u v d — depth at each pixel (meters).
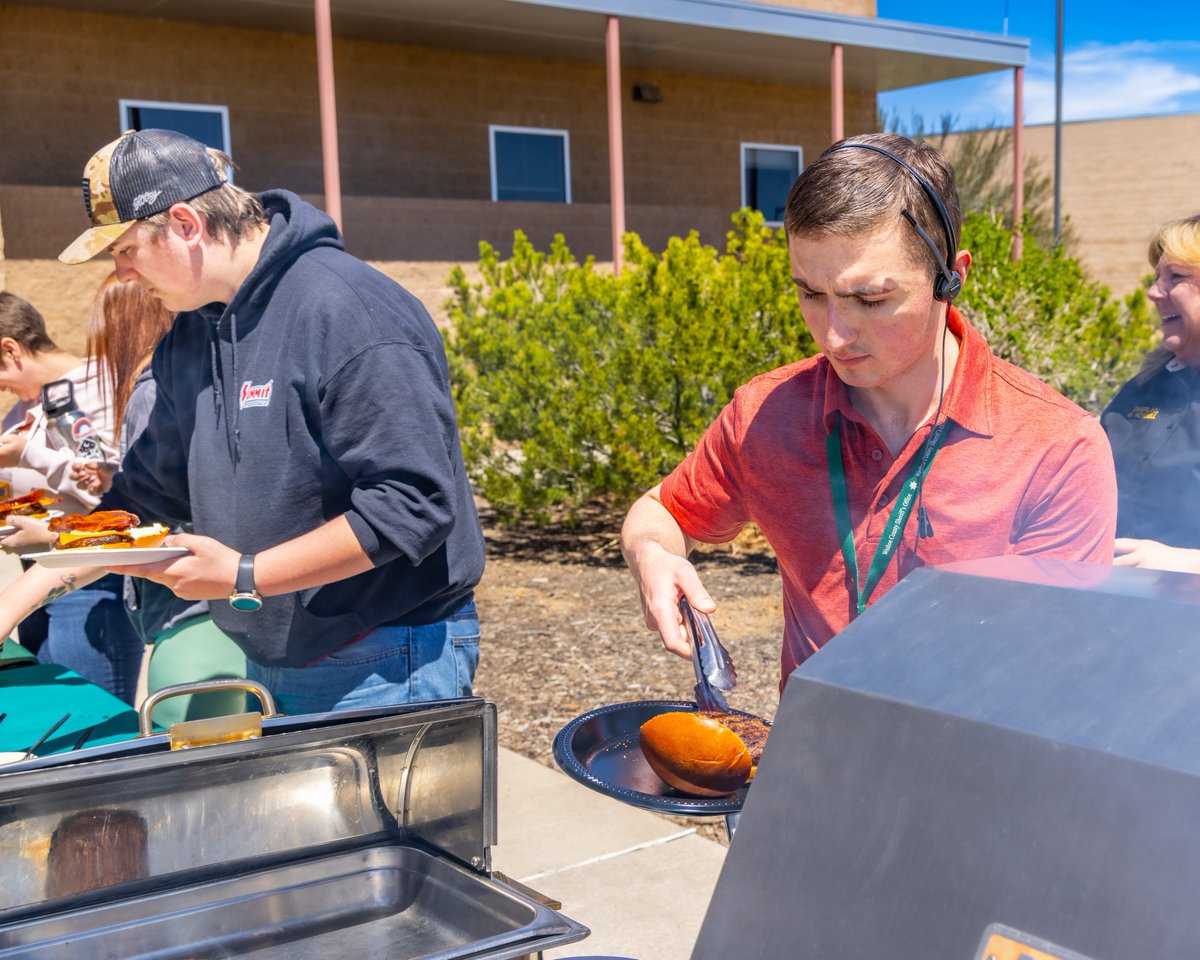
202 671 2.60
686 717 1.14
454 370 7.55
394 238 11.76
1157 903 0.53
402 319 1.98
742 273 7.02
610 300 7.23
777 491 1.45
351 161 12.48
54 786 1.17
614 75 11.34
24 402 3.82
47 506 3.06
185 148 1.97
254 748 1.26
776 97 15.76
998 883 0.58
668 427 7.03
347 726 1.29
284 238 1.97
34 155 10.66
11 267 9.60
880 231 1.15
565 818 3.35
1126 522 2.22
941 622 0.73
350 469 1.96
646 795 1.07
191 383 2.20
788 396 1.46
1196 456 2.13
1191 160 24.78
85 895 1.21
